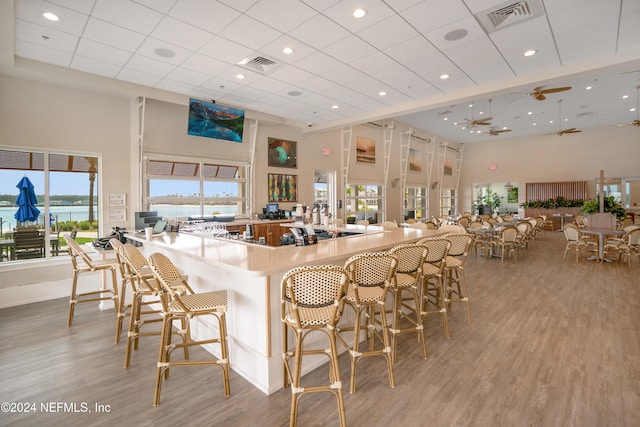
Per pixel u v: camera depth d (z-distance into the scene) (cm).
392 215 1266
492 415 214
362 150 1143
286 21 375
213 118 673
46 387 254
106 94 586
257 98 671
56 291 505
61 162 555
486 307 428
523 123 1295
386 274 245
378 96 663
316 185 1026
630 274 600
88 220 585
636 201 1338
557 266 677
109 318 407
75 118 553
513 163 1602
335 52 458
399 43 434
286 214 873
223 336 243
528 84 557
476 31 406
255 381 255
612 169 1355
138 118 615
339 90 623
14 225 516
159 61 480
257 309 255
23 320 400
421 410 221
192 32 396
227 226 705
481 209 1581
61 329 371
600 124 1328
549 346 312
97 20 365
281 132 892
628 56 461
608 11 364
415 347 315
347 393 241
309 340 274
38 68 476
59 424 212
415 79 570
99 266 388
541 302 445
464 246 370
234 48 441
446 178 1659
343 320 313
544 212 1459
